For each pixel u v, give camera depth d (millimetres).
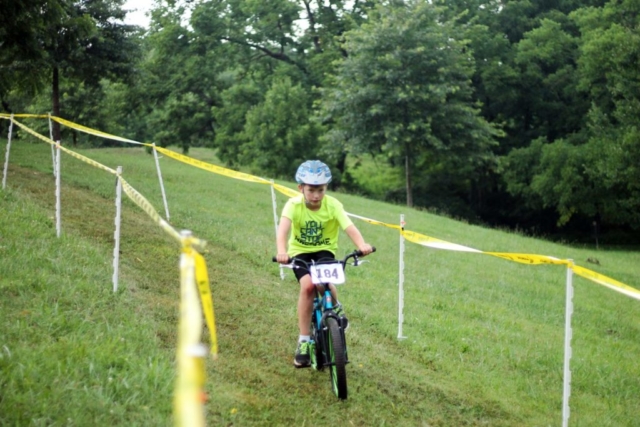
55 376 4715
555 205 37344
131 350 5434
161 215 12766
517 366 7645
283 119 38438
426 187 45125
